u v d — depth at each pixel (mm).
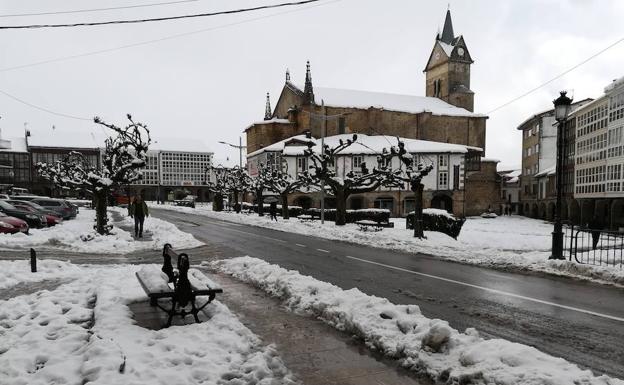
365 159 52469
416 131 65250
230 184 53281
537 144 58125
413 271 11727
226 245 17453
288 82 68000
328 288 7828
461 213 52750
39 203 32344
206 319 6344
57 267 10672
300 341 5680
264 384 4254
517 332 6383
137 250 15211
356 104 63906
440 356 4906
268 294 8266
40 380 4047
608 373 4871
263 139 63719
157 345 5047
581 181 38344
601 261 13102
